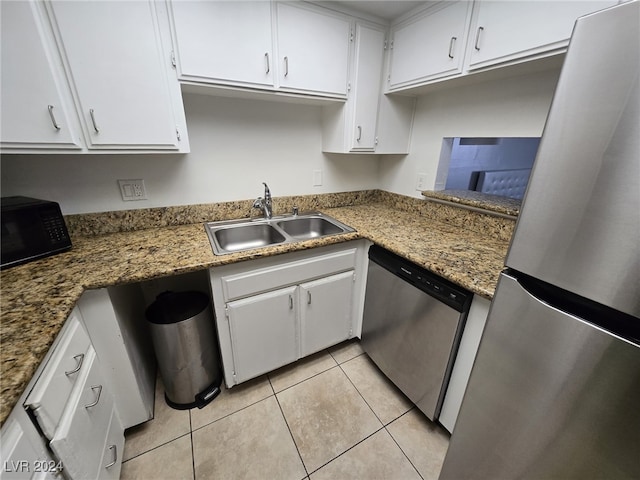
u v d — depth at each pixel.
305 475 1.17
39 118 1.00
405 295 1.33
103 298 1.04
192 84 1.26
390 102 1.80
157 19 1.11
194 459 1.21
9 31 0.90
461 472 0.97
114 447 1.02
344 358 1.80
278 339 1.51
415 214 1.98
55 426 0.70
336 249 1.55
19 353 0.64
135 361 1.26
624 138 0.46
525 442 0.74
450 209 1.72
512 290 0.70
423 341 1.27
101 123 1.11
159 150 1.26
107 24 1.03
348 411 1.45
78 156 1.35
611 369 0.55
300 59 1.43
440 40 1.37
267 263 1.35
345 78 1.60
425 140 1.86
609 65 0.47
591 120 0.50
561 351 0.61
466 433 0.92
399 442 1.30
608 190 0.49
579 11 0.89
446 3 1.31
